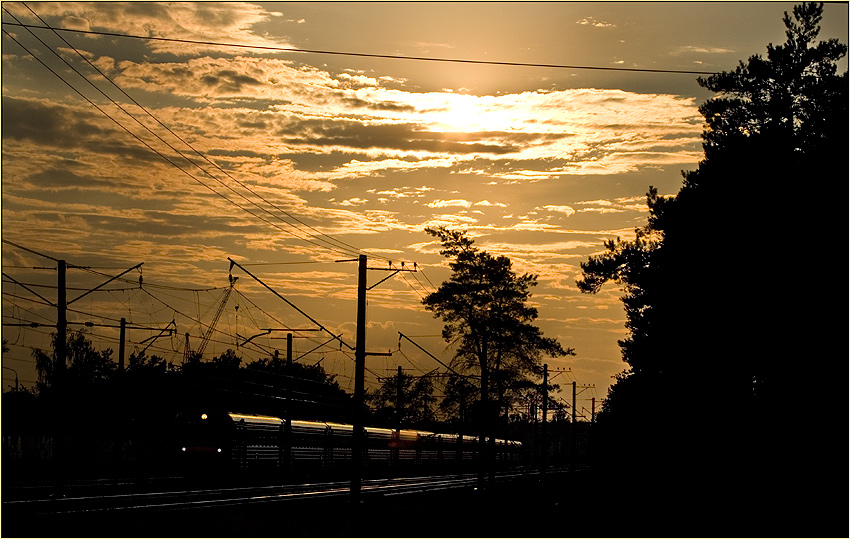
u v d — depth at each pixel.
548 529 32.84
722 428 44.25
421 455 92.25
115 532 25.36
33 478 56.81
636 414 55.50
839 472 38.03
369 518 34.75
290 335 68.94
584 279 55.81
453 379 85.50
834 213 40.91
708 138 53.25
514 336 84.00
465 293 85.75
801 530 33.78
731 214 44.38
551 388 89.31
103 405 73.94
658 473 50.03
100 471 64.31
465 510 40.75
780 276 41.59
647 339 54.84
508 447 116.81
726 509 39.69
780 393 41.34
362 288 43.84
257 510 35.47
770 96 51.31
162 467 71.69
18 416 67.62
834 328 39.81
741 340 43.34
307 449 69.75
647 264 53.97
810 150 45.09
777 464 39.88
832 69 50.31
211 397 69.62
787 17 51.31
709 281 44.72
